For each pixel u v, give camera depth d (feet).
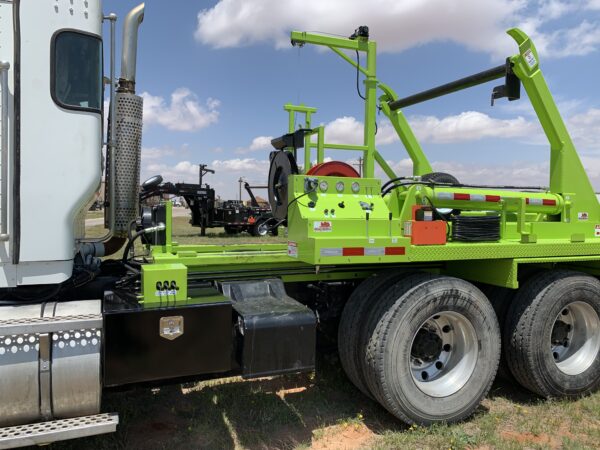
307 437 11.07
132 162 11.32
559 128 14.56
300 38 16.49
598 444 10.98
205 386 13.65
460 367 11.99
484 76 14.32
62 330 8.39
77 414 8.71
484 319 11.82
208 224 59.21
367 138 16.83
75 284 10.36
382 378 10.91
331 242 10.59
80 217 10.01
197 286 11.10
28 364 8.24
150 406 12.37
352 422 11.74
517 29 13.70
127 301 9.39
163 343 9.00
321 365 15.01
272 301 11.25
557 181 14.82
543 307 12.75
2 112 8.39
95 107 9.21
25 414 8.35
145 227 12.36
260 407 12.36
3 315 8.71
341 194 11.62
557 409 12.78
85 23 9.09
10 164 8.55
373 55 16.90
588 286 13.30
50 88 8.72
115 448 10.35
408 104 17.51
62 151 8.89
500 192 14.02
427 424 11.33
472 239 12.44
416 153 19.39
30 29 8.52
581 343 13.91
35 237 8.76
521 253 12.51
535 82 13.99
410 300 11.10
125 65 11.17
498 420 12.06
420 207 11.93
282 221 13.56
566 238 14.19
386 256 11.14
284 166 13.47
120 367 8.71
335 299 13.46
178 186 57.82
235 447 10.58
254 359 9.86
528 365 12.78
